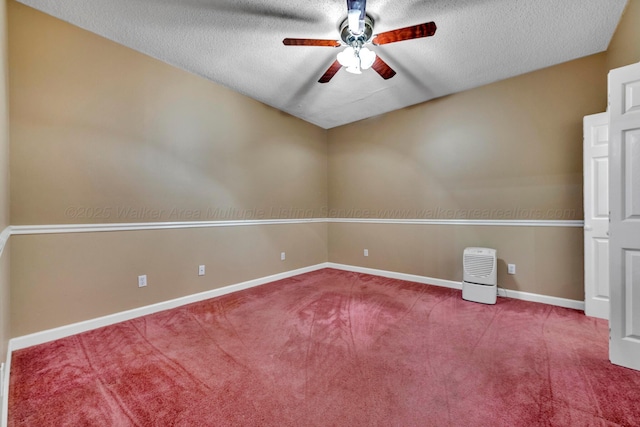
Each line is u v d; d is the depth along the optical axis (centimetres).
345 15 205
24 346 197
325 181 473
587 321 240
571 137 271
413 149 375
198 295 299
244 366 175
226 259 328
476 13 203
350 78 301
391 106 380
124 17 210
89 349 196
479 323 238
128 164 250
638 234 168
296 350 194
